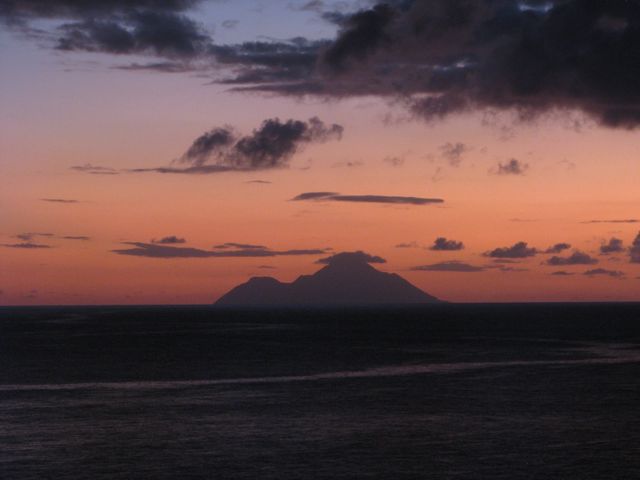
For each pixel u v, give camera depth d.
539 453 38.50
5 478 34.41
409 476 34.47
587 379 68.81
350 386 64.44
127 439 42.09
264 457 37.88
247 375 73.12
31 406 53.88
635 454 38.28
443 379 69.31
